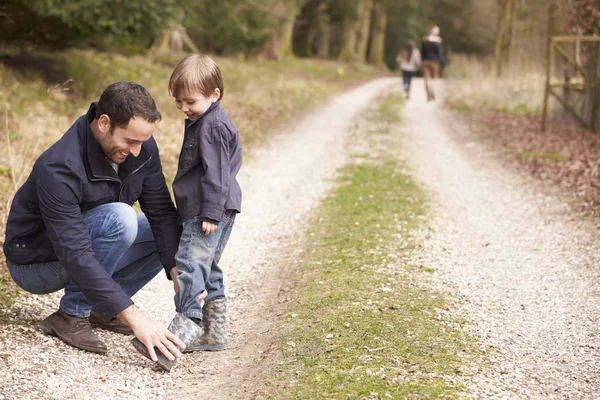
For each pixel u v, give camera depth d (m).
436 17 49.69
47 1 10.26
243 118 12.89
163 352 3.12
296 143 11.27
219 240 3.39
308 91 19.77
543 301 4.42
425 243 5.64
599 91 12.15
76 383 2.98
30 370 3.03
